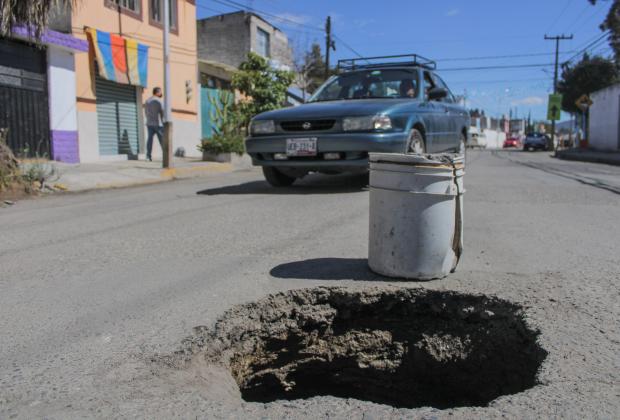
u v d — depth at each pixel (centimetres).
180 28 1591
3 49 976
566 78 4022
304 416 174
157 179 989
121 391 189
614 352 213
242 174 1120
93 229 478
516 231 434
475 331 276
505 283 292
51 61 1079
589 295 275
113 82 1332
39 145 1055
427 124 702
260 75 1507
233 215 530
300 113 643
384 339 295
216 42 2719
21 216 571
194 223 494
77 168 1023
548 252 363
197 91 1708
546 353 216
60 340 232
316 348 295
